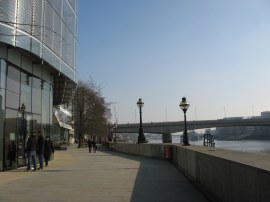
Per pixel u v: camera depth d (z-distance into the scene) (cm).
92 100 7381
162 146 2784
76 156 3419
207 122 7956
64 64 2709
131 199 1041
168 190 1210
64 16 2719
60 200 1024
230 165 773
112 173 1766
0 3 1739
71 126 8594
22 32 1906
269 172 547
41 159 2009
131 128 10281
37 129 2384
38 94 2409
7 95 1905
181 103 2406
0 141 1808
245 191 662
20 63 2077
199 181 1216
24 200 1023
